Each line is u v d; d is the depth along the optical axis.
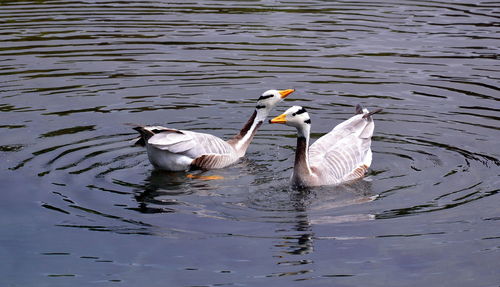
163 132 13.41
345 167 13.41
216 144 14.01
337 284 9.27
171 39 21.44
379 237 10.59
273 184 13.05
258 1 26.64
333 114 16.41
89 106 16.55
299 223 11.15
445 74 18.67
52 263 9.77
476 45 20.94
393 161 13.98
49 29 22.33
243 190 12.70
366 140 14.27
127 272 9.55
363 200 12.15
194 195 12.34
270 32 22.19
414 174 13.27
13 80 17.92
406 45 20.98
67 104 16.61
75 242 10.38
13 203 11.66
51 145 14.33
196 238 10.55
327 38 21.61
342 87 17.91
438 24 23.17
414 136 15.14
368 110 16.48
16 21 23.23
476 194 12.18
